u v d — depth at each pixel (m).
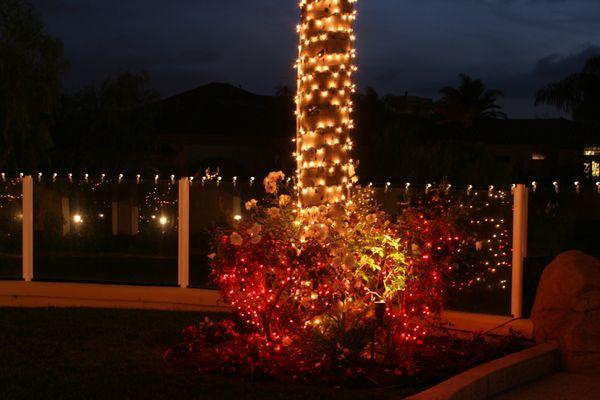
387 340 7.90
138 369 7.31
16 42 22.05
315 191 8.43
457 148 23.92
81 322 9.84
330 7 8.48
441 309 8.91
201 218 11.87
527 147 38.03
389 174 23.55
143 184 12.38
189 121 30.56
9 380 6.84
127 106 28.39
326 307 7.73
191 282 11.78
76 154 28.23
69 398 6.30
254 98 36.56
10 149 22.09
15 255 12.59
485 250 9.90
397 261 8.09
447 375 7.39
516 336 8.68
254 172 30.44
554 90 30.03
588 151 33.84
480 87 43.78
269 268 7.73
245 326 9.05
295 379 7.12
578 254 8.42
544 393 7.16
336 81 8.49
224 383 6.85
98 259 12.42
